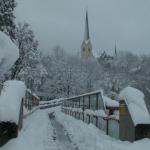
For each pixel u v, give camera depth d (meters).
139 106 12.81
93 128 18.50
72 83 112.19
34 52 56.62
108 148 12.04
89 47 177.88
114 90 66.44
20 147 11.22
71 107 38.56
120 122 13.85
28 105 34.72
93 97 21.19
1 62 7.79
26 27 55.22
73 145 14.40
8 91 12.85
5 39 7.82
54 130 21.22
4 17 36.06
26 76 55.19
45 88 109.88
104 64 129.00
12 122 11.15
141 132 12.09
